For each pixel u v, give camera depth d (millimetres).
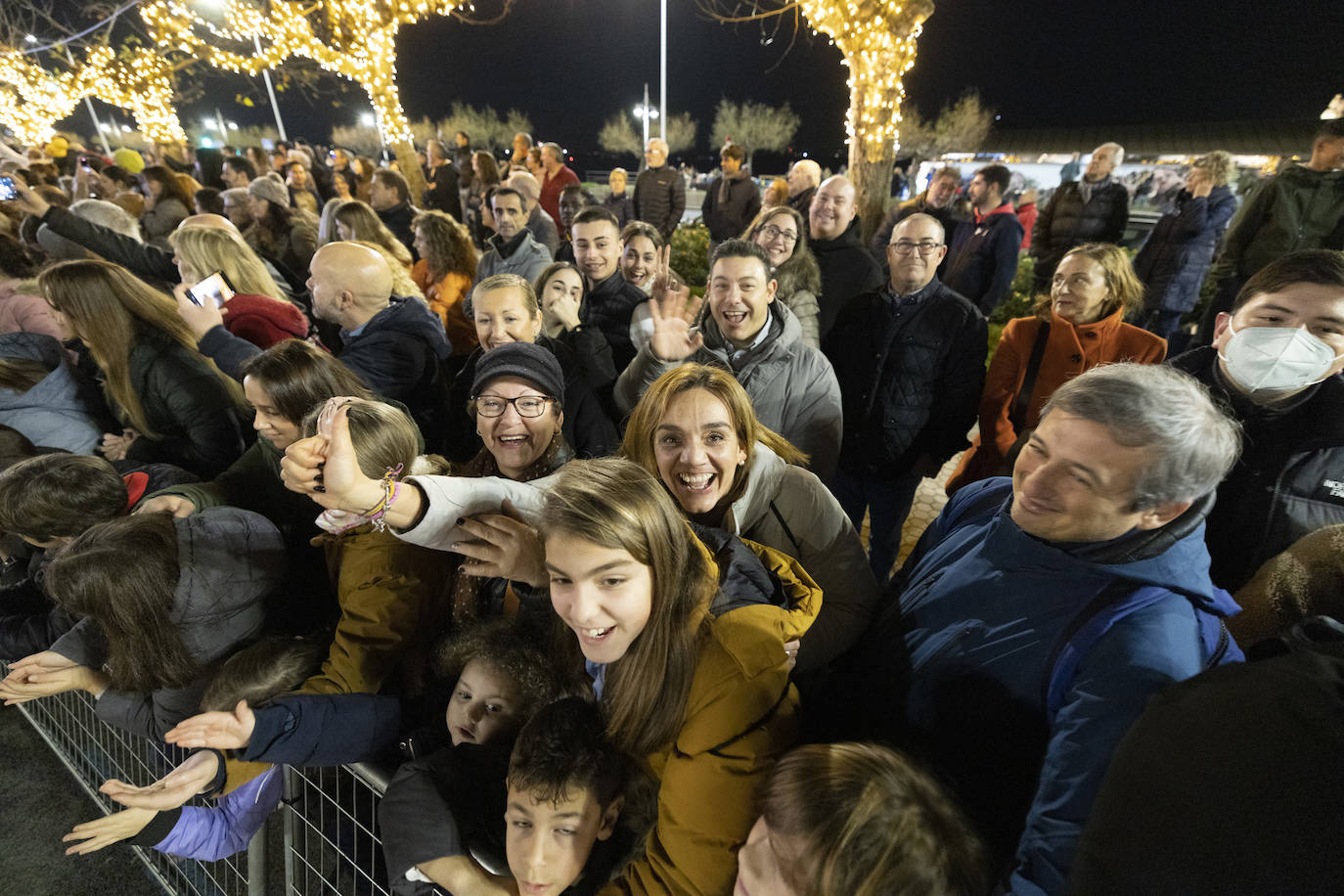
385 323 2572
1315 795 578
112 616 1398
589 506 928
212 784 1311
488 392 1701
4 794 2383
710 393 1436
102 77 11031
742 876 869
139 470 2086
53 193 5613
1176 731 670
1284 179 3480
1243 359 1382
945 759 1066
